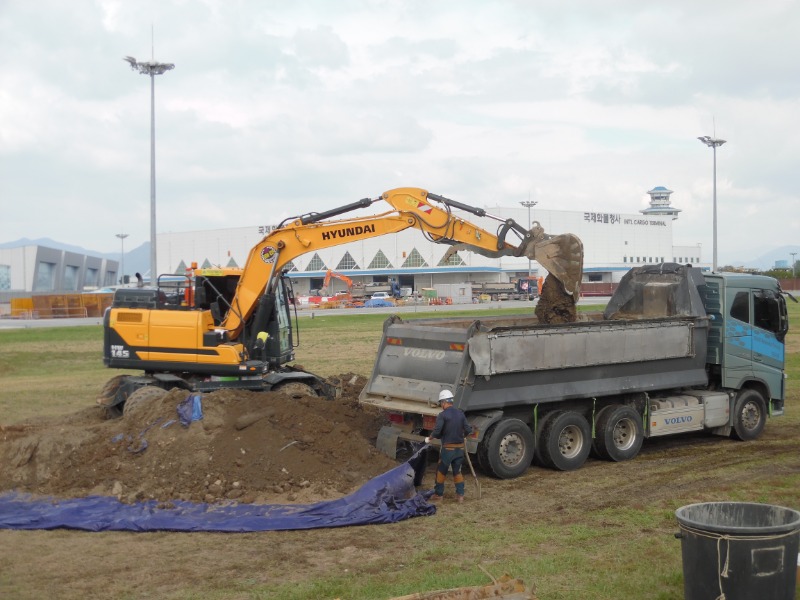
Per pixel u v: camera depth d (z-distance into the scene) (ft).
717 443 48.32
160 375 48.03
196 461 35.68
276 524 31.53
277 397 40.57
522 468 39.99
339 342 113.80
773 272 314.96
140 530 31.19
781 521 21.88
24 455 37.35
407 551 28.73
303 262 353.72
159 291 49.85
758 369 49.01
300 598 23.99
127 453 36.99
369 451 38.47
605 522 31.99
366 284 328.29
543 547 28.91
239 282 49.39
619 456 43.14
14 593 24.73
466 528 31.53
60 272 348.59
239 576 26.20
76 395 67.51
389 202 48.67
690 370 46.39
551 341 40.09
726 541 20.35
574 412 41.65
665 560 27.17
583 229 354.13
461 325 47.16
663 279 48.73
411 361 40.91
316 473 35.81
